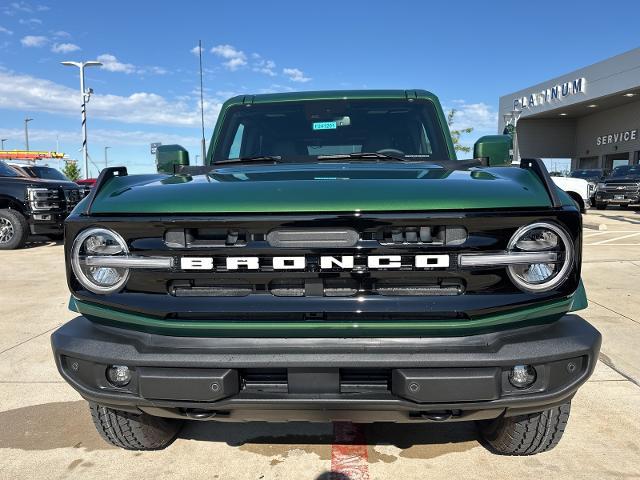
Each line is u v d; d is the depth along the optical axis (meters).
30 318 5.34
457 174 2.29
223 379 1.89
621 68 27.75
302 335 1.91
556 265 1.91
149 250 1.95
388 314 1.89
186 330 1.94
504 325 1.92
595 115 35.88
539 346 1.90
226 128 3.50
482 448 2.72
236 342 1.92
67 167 42.12
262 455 2.71
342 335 1.90
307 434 2.92
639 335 4.47
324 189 1.98
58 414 3.20
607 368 3.75
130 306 1.97
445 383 1.86
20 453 2.76
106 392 2.03
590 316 5.05
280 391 1.95
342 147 3.38
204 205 1.95
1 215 10.58
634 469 2.51
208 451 2.75
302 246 1.88
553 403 1.98
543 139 38.88
